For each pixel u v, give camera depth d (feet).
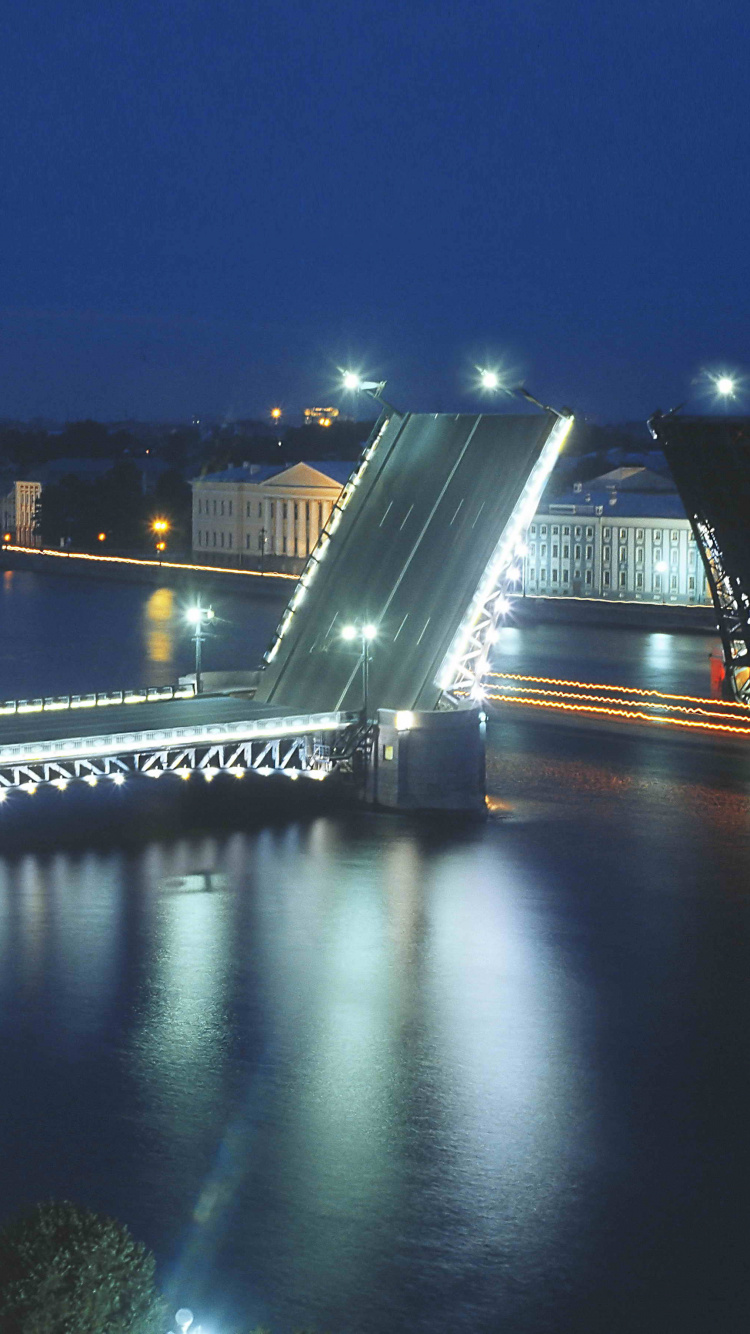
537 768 537.24
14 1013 306.76
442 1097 273.75
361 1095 273.54
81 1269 152.56
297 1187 241.35
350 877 401.70
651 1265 223.30
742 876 405.39
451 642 464.65
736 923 367.86
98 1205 234.79
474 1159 251.60
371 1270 220.02
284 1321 207.92
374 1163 249.55
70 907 372.99
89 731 450.30
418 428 491.31
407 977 330.75
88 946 345.51
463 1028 304.30
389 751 466.29
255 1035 298.56
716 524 569.64
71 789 495.00
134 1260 156.35
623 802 486.79
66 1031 298.56
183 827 450.71
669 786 509.35
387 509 494.59
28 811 466.29
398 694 473.67
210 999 315.78
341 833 444.96
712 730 605.73
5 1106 267.18
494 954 345.72
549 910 376.48
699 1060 290.97
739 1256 225.76
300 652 504.02
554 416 456.86
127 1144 254.06
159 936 352.90
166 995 317.22
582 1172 248.11
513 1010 313.94
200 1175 244.22
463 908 377.09
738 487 551.18
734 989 326.85
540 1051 294.05
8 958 336.90
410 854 423.64
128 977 326.65
